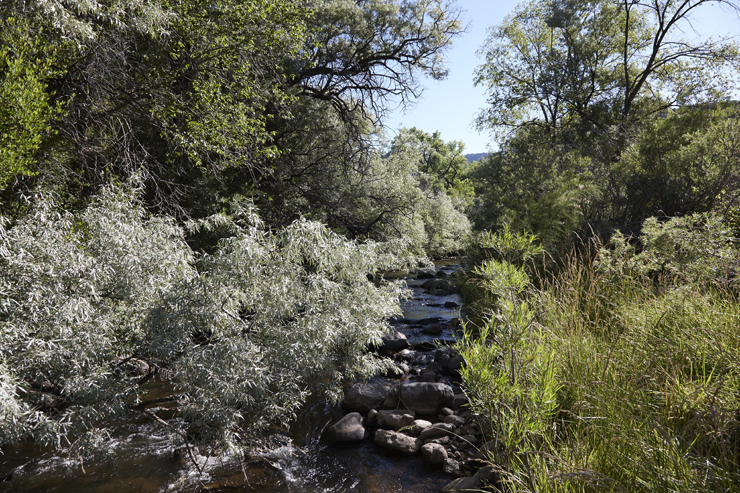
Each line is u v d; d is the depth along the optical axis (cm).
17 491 331
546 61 1838
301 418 469
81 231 418
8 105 473
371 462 386
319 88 1430
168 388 505
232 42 809
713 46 1644
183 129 808
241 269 379
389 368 602
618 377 293
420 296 1174
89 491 335
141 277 384
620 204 965
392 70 1498
